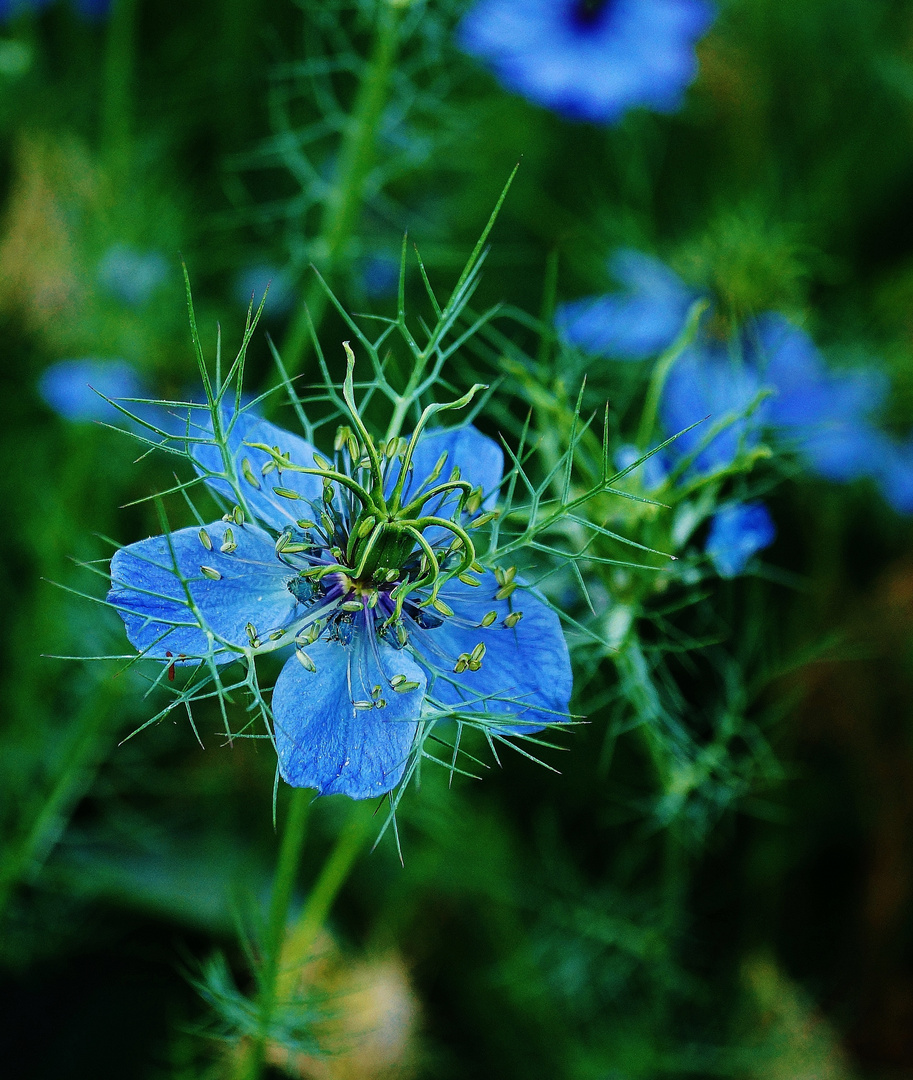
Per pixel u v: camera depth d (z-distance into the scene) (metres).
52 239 0.42
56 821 0.36
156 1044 0.37
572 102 0.42
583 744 0.39
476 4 0.42
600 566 0.30
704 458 0.32
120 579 0.26
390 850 0.37
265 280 0.45
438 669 0.27
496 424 0.36
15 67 0.41
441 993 0.38
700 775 0.33
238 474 0.27
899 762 0.41
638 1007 0.39
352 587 0.28
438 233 0.44
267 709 0.27
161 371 0.42
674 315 0.39
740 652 0.33
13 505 0.41
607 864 0.40
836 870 0.42
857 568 0.43
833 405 0.40
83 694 0.36
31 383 0.43
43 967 0.37
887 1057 0.40
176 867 0.38
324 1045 0.34
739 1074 0.38
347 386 0.27
